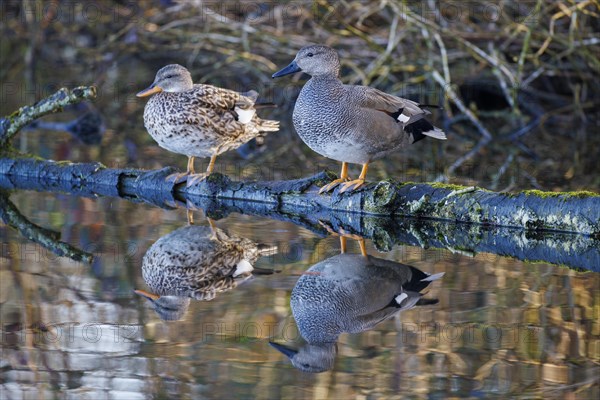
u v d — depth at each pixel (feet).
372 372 21.26
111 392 20.11
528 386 20.27
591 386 20.30
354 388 20.38
